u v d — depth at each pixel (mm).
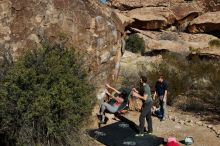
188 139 9852
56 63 8438
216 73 16078
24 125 7828
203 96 15086
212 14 34625
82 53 10461
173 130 10945
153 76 14930
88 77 9820
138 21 33531
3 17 9406
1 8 9414
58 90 8086
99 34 11344
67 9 10664
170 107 13859
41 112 7773
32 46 9633
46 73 8266
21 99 7699
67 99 8016
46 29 10047
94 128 10383
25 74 7793
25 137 7773
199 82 16281
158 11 35281
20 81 7812
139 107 12211
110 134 10031
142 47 28703
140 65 21438
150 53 28453
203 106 13977
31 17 9844
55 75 8250
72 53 9086
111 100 11633
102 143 9625
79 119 8547
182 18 35938
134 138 9930
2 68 8242
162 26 34062
